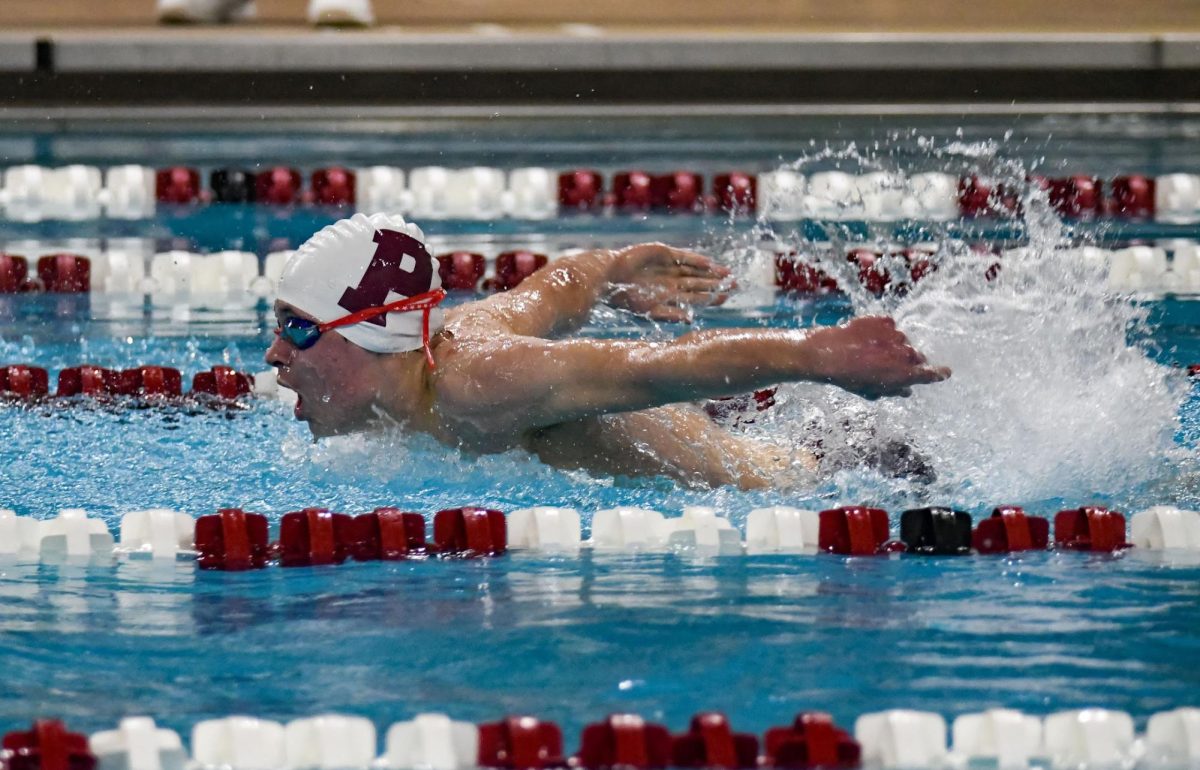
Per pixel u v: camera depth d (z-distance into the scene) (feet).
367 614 29.30
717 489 39.42
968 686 24.93
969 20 106.73
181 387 51.39
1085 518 35.94
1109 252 68.23
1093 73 94.94
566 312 42.83
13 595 30.89
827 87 94.99
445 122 93.50
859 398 41.47
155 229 74.33
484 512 35.29
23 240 71.77
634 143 89.51
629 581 32.04
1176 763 22.22
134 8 106.22
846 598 30.55
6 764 21.30
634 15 107.96
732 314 61.26
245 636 27.81
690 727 22.44
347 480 40.11
